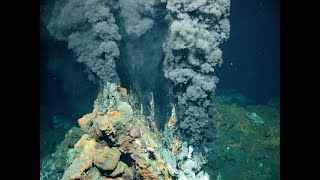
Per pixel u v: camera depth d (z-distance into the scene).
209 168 13.88
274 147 14.66
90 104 18.17
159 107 15.44
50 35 17.53
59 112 19.06
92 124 10.88
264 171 13.77
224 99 19.44
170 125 13.02
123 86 15.48
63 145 14.00
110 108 10.13
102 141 9.87
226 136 15.05
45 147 15.98
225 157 14.16
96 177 9.62
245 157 14.30
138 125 10.20
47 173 12.98
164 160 10.89
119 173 9.66
